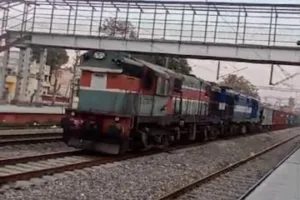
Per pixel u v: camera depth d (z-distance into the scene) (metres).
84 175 12.73
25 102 38.56
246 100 45.88
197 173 16.22
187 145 26.48
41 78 40.25
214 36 32.28
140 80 18.20
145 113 18.95
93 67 17.80
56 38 35.16
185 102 25.05
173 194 11.20
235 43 31.41
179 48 32.22
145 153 19.75
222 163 20.30
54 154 15.54
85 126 17.14
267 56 30.44
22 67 38.78
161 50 32.56
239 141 36.34
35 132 23.03
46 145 18.56
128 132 17.27
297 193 12.55
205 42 31.61
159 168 15.95
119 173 13.82
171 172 15.43
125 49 33.25
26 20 36.47
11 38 36.88
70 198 9.79
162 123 21.03
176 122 23.52
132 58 18.27
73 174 12.72
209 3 31.77
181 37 33.03
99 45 33.97
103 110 17.52
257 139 42.47
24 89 38.59
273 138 48.62
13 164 13.02
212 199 11.63
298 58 29.92
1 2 36.62
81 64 18.11
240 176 16.52
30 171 11.76
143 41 32.84
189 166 17.56
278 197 11.70
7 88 53.25
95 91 17.81
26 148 16.92
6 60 39.38
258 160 23.28
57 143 19.73
